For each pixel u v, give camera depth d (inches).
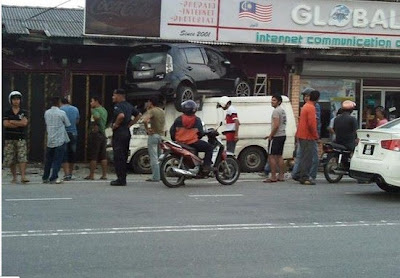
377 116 585.3
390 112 722.8
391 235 301.4
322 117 704.4
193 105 454.9
